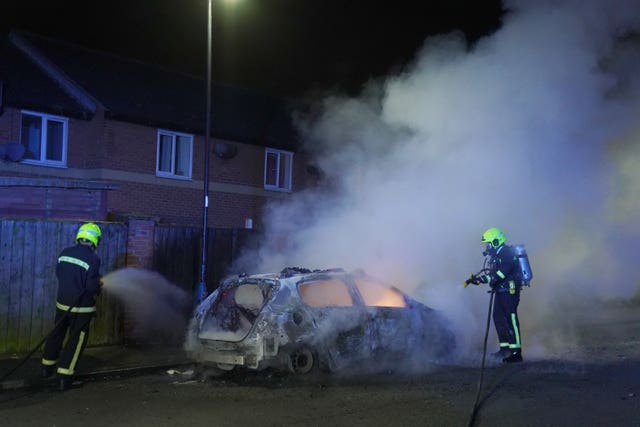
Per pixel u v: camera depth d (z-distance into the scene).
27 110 16.00
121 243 10.64
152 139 18.05
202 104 20.53
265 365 7.89
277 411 6.59
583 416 6.34
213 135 19.16
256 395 7.33
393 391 7.46
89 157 17.23
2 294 9.41
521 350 9.91
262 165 20.84
